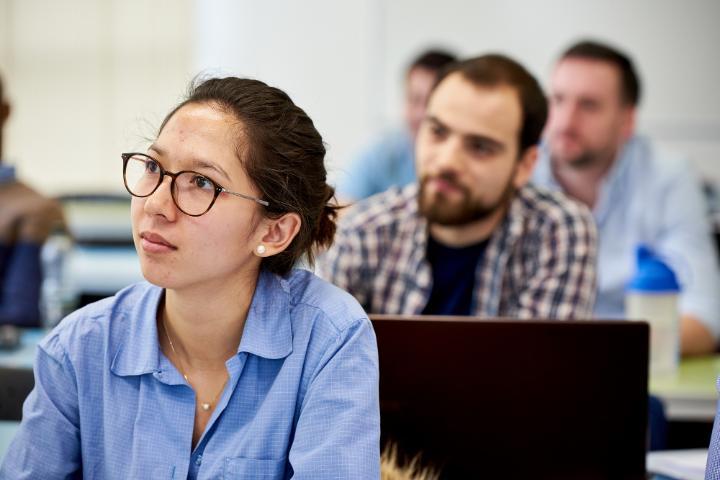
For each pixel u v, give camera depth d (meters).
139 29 6.40
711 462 1.49
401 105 5.85
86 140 6.58
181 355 1.56
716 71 5.46
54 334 1.57
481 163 2.60
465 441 1.72
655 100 5.54
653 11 5.50
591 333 1.72
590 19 5.58
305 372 1.51
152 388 1.52
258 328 1.52
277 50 6.01
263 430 1.49
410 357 1.72
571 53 4.68
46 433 1.52
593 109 4.63
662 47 5.50
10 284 3.79
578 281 2.70
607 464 1.72
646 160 4.65
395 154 5.62
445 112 2.60
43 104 6.62
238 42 6.07
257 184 1.44
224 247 1.43
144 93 6.44
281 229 1.50
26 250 3.83
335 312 1.54
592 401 1.72
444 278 2.79
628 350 1.73
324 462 1.41
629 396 1.72
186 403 1.51
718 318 4.03
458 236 2.76
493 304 2.74
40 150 6.65
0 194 3.89
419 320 1.73
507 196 2.70
